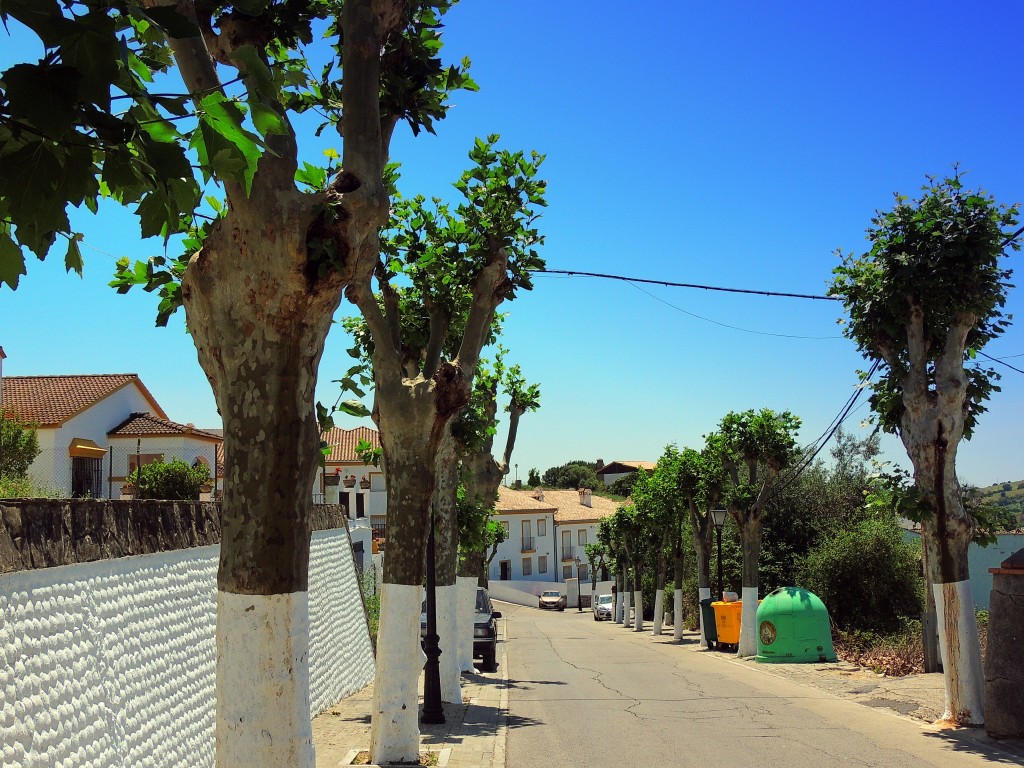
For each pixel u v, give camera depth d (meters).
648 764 10.27
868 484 13.78
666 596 47.69
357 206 4.92
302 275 4.62
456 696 14.96
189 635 8.02
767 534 33.91
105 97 2.75
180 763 7.55
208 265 4.74
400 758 9.99
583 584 78.00
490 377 20.88
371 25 6.07
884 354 13.05
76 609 5.86
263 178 4.57
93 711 5.98
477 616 22.12
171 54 4.77
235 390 4.66
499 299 12.45
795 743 11.35
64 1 2.85
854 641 23.16
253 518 4.59
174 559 7.86
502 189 12.12
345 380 7.48
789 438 24.14
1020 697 11.15
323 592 14.73
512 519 76.62
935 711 13.45
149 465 22.44
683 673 20.22
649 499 35.59
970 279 12.01
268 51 6.42
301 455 4.70
